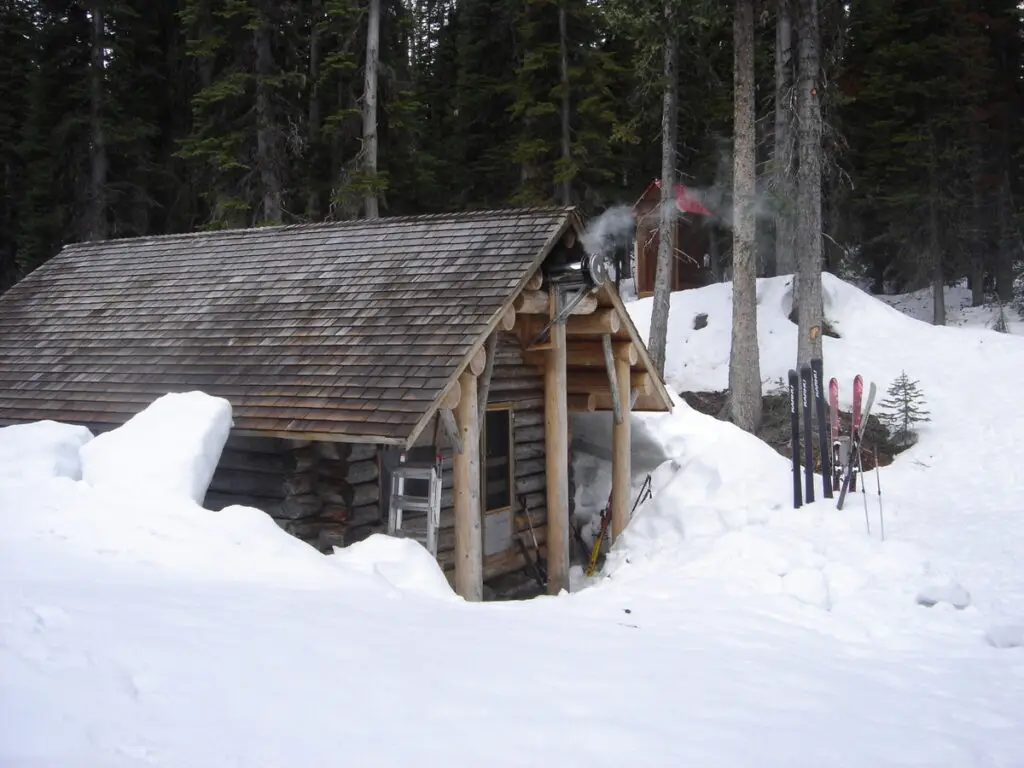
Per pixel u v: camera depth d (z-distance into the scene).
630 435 14.12
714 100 24.44
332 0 22.52
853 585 8.60
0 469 8.32
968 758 4.70
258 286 12.24
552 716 4.55
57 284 14.42
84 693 4.09
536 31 24.08
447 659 5.31
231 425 9.47
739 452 13.58
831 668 6.29
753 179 17.08
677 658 6.05
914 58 26.23
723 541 9.83
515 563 12.52
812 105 16.42
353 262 11.92
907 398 16.52
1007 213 30.11
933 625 7.68
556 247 11.47
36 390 11.70
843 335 20.55
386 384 9.37
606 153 24.58
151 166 25.59
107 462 8.71
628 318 12.47
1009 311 28.09
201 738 3.80
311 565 7.45
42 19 28.61
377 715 4.31
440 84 32.81
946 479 14.19
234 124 22.05
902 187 27.62
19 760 3.38
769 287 21.92
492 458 12.23
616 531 12.93
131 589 6.04
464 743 4.09
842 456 12.93
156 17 26.64
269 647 5.04
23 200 28.50
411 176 25.11
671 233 19.36
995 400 16.91
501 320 10.05
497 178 26.86
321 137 24.19
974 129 27.83
